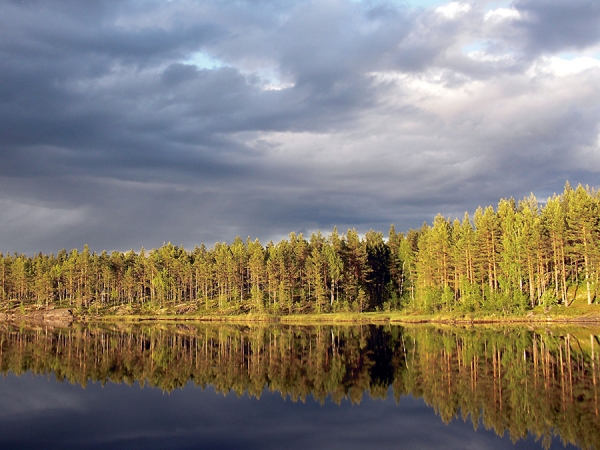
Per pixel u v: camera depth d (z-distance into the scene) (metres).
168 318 133.50
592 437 26.55
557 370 43.28
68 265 163.62
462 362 48.94
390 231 160.12
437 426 29.39
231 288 148.62
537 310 89.00
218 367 51.62
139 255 177.62
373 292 139.62
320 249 147.38
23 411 34.84
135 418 32.78
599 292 87.38
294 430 29.50
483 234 100.81
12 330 99.25
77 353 63.34
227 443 27.22
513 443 26.08
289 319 117.94
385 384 41.28
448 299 100.12
